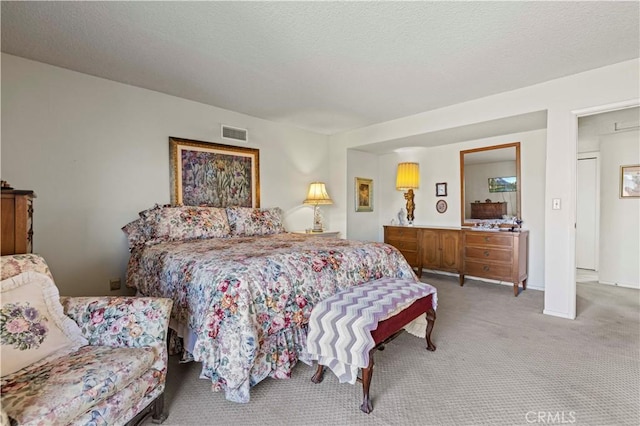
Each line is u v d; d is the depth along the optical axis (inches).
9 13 74.2
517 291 141.9
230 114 150.6
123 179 118.4
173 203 130.6
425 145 184.1
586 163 193.6
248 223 138.8
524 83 117.6
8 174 95.7
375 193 212.5
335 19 77.0
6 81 95.0
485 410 61.6
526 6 72.4
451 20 77.8
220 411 61.6
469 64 102.0
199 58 97.7
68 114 106.2
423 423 58.0
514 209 158.2
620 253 160.7
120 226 117.7
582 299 135.7
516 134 156.6
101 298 59.9
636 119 148.1
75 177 107.7
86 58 98.0
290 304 73.3
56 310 55.1
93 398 43.4
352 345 63.6
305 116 159.3
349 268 88.7
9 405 38.0
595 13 75.1
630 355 84.0
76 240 108.0
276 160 170.4
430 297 85.5
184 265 79.4
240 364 62.3
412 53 94.5
